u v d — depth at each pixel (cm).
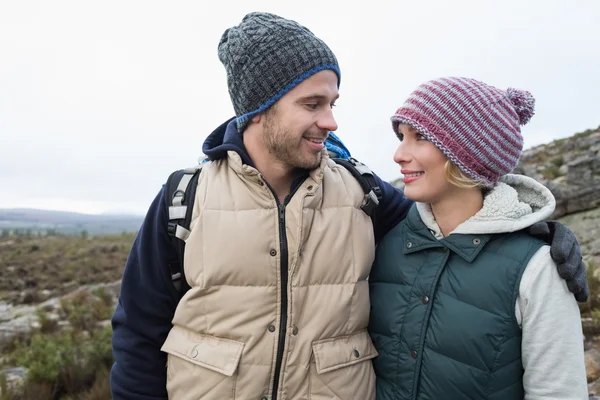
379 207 205
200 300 170
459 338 156
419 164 166
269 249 166
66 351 604
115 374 185
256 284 166
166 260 179
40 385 520
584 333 428
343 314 172
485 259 159
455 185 163
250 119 177
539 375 147
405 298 175
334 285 174
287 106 168
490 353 152
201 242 170
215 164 187
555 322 145
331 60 172
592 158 1020
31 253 2314
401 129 172
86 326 839
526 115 175
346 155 225
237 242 165
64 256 2050
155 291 183
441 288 166
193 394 167
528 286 148
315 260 171
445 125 158
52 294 1302
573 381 143
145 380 184
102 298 1079
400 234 191
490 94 161
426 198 168
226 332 166
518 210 157
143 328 184
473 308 156
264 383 163
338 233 176
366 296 183
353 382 171
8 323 911
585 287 147
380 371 182
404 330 172
